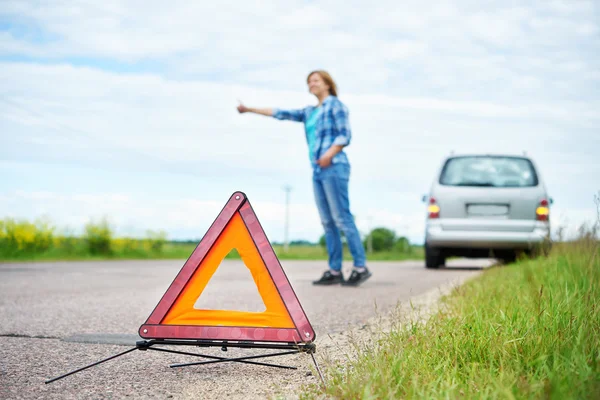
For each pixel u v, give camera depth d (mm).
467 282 6293
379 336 3482
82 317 4742
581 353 2359
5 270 11109
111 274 10180
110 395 2498
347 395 2234
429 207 10164
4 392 2521
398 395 2174
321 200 7578
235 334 2729
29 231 18953
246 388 2588
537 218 9742
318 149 7348
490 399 2027
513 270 6973
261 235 2787
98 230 20891
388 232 55375
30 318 4672
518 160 10188
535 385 2053
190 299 2777
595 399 1898
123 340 3736
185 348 3559
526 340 2678
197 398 2453
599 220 4172
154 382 2703
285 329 2693
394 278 9047
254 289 7309
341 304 5641
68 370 2928
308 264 15383
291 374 2834
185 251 24547
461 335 2885
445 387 2176
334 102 7250
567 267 5410
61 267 12383
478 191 9914
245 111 7410
